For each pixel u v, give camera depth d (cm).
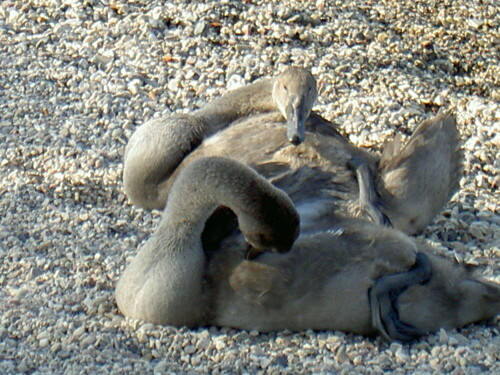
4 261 1528
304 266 1348
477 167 1850
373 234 1384
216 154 1620
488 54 2205
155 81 2053
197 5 2236
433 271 1384
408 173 1531
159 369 1295
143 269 1375
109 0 2256
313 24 2238
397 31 2248
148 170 1662
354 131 1930
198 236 1370
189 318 1367
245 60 2105
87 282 1487
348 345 1349
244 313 1359
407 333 1364
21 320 1380
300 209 1463
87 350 1323
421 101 2034
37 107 1944
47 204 1680
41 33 2167
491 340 1395
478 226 1673
